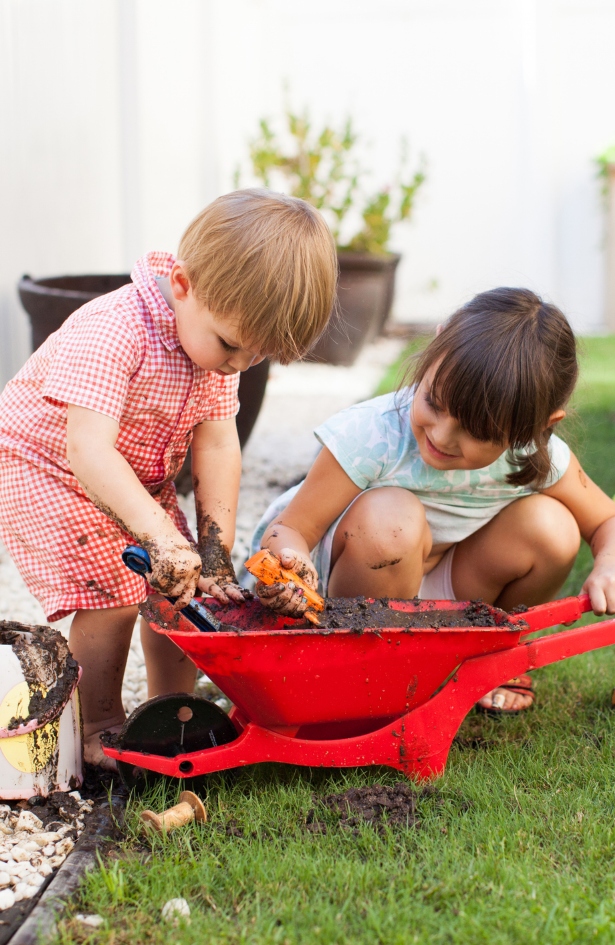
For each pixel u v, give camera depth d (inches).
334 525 93.0
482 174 436.8
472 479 88.0
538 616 80.0
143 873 64.3
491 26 424.8
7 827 69.6
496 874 62.7
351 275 305.6
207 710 75.3
